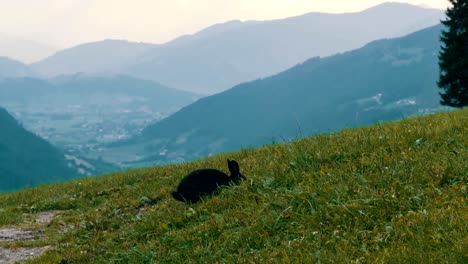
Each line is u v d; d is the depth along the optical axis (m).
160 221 12.70
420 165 11.28
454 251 6.98
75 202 19.66
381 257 7.40
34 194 23.38
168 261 10.08
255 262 8.53
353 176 11.50
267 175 13.55
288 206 10.87
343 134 17.20
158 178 20.34
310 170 13.15
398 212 9.26
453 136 13.34
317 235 9.12
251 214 11.05
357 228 8.98
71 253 12.34
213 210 12.09
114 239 12.78
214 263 9.12
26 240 14.99
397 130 15.36
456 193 9.42
